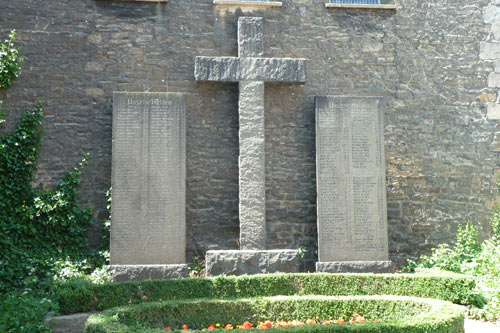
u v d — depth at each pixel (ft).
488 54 29.73
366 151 27.17
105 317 15.72
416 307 17.81
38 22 27.02
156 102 26.12
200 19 28.17
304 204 27.76
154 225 25.43
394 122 28.81
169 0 28.04
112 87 27.20
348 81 28.78
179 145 26.04
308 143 28.14
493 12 29.66
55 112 26.68
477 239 28.45
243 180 26.61
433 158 28.84
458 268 25.38
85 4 27.43
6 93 26.45
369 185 26.96
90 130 26.84
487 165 29.12
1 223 25.03
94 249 26.16
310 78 28.58
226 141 27.63
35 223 25.63
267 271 25.14
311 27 28.91
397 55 29.27
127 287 20.90
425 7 29.71
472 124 29.30
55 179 26.27
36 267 24.64
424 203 28.50
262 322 18.02
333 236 26.53
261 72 27.35
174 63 27.78
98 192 26.55
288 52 28.60
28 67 26.71
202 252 26.84
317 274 22.20
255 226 26.37
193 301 18.45
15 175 25.68
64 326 19.34
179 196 25.77
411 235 28.17
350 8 29.25
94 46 27.30
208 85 27.84
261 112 27.09
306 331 14.24
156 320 17.61
